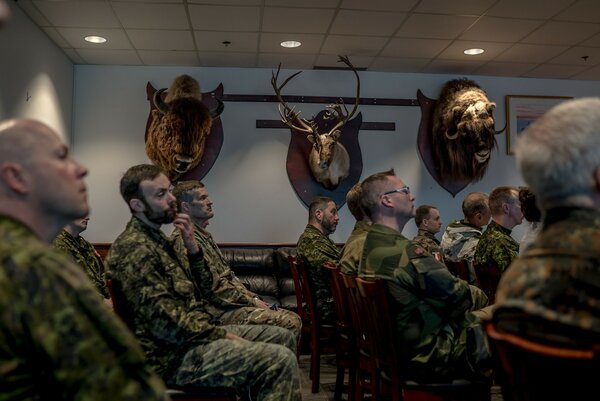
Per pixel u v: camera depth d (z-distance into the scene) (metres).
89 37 5.10
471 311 2.15
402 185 2.24
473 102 5.80
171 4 4.39
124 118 5.92
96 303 0.88
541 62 5.86
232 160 6.01
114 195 5.86
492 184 6.30
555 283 0.96
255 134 6.04
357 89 5.62
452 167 6.06
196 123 5.44
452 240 4.03
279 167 6.05
